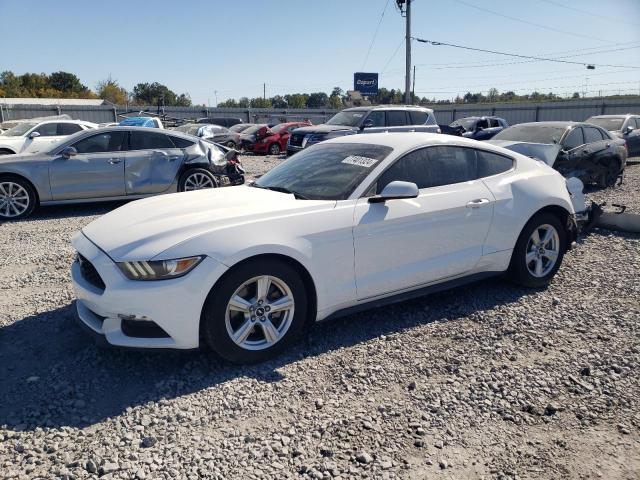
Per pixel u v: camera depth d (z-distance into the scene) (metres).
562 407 2.98
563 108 37.09
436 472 2.47
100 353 3.65
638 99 38.53
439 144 4.40
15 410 2.98
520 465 2.52
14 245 6.72
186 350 3.33
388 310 4.41
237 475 2.45
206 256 3.25
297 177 4.36
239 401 3.06
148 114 33.94
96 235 3.61
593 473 2.46
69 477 2.43
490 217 4.41
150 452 2.62
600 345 3.72
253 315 3.44
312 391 3.18
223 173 9.95
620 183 11.69
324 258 3.63
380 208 3.88
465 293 4.77
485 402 3.04
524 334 3.92
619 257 5.74
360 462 2.54
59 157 8.64
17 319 4.23
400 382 3.28
